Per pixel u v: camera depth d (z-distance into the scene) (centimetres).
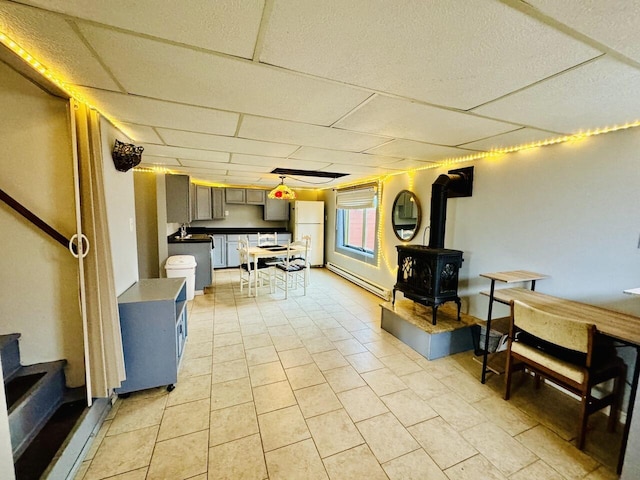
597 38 96
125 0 82
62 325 178
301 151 285
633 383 149
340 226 643
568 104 153
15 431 139
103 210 174
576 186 216
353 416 196
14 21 93
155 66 123
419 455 165
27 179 166
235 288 516
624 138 190
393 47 105
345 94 149
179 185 459
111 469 153
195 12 88
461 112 170
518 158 258
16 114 162
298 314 391
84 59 118
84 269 168
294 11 87
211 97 155
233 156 316
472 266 308
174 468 155
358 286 539
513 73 122
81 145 164
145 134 230
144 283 261
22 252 169
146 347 212
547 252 237
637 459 138
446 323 286
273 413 199
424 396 218
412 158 310
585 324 162
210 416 195
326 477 151
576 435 181
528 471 155
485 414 199
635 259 187
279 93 149
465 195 309
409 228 404
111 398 202
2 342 158
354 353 284
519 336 215
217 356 276
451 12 85
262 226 754
